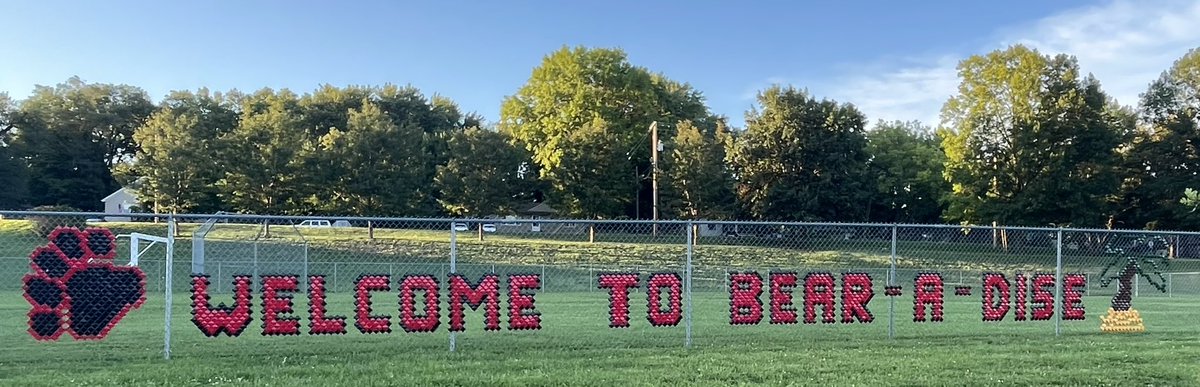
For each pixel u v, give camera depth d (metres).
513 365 8.73
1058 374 8.52
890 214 55.72
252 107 61.00
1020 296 12.03
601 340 10.91
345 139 43.41
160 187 42.78
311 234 29.22
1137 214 48.31
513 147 45.56
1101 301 19.98
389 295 19.41
